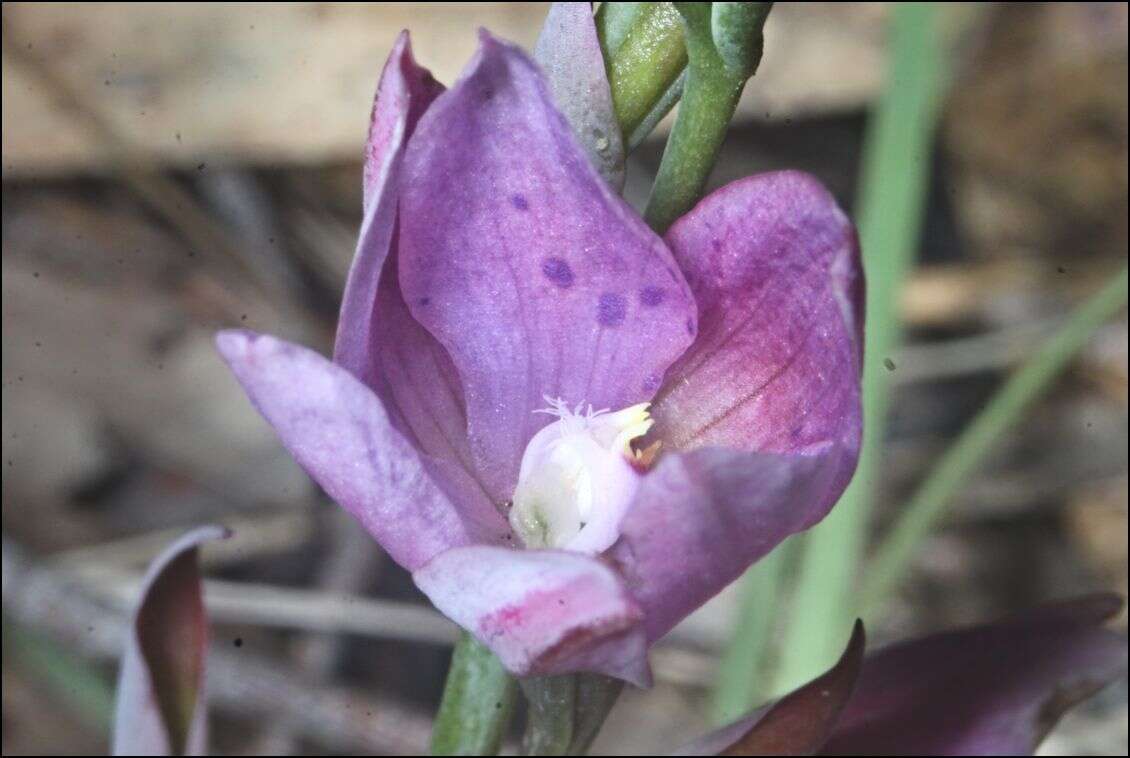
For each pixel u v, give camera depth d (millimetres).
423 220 94
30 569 172
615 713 187
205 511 197
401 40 91
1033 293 219
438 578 90
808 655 144
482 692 108
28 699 178
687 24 94
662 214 97
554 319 97
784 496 89
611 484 97
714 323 97
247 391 90
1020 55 221
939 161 227
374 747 164
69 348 203
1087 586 200
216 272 212
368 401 89
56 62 197
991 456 207
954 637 111
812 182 91
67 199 213
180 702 113
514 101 91
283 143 198
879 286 147
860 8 200
